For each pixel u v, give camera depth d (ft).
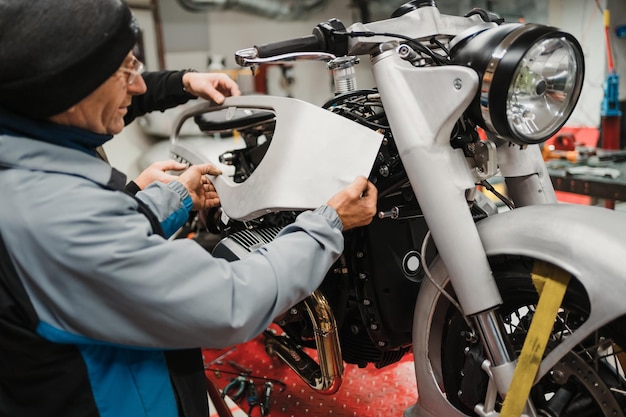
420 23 3.51
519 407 2.99
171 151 5.64
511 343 3.34
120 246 2.46
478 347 3.53
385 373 6.03
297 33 12.62
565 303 3.05
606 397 2.95
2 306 2.60
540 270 3.01
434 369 3.69
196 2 11.03
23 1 2.37
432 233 3.19
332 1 12.67
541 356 2.93
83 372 2.75
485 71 2.91
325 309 4.06
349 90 3.81
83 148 2.79
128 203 2.67
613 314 2.67
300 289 2.94
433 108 3.11
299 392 5.85
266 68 11.81
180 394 3.12
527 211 3.17
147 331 2.63
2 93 2.44
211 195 4.68
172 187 3.54
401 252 4.01
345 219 3.25
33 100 2.45
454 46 3.30
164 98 5.26
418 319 3.65
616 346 3.18
